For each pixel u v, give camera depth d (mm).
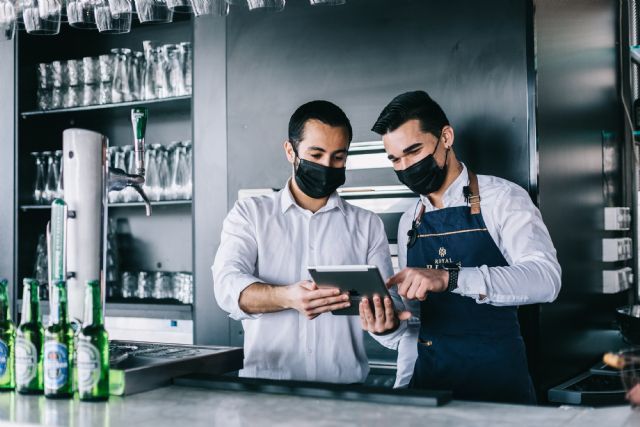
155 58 3598
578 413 1508
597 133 3285
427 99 2279
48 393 1675
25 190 3873
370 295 1838
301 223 2320
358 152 2973
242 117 3252
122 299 3674
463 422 1435
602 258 3275
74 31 4191
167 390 1769
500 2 2725
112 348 2043
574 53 3035
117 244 4023
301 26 3129
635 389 1378
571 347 2896
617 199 3531
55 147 4062
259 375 2252
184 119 3896
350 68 3025
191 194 3531
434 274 1987
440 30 2844
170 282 3637
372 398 1626
